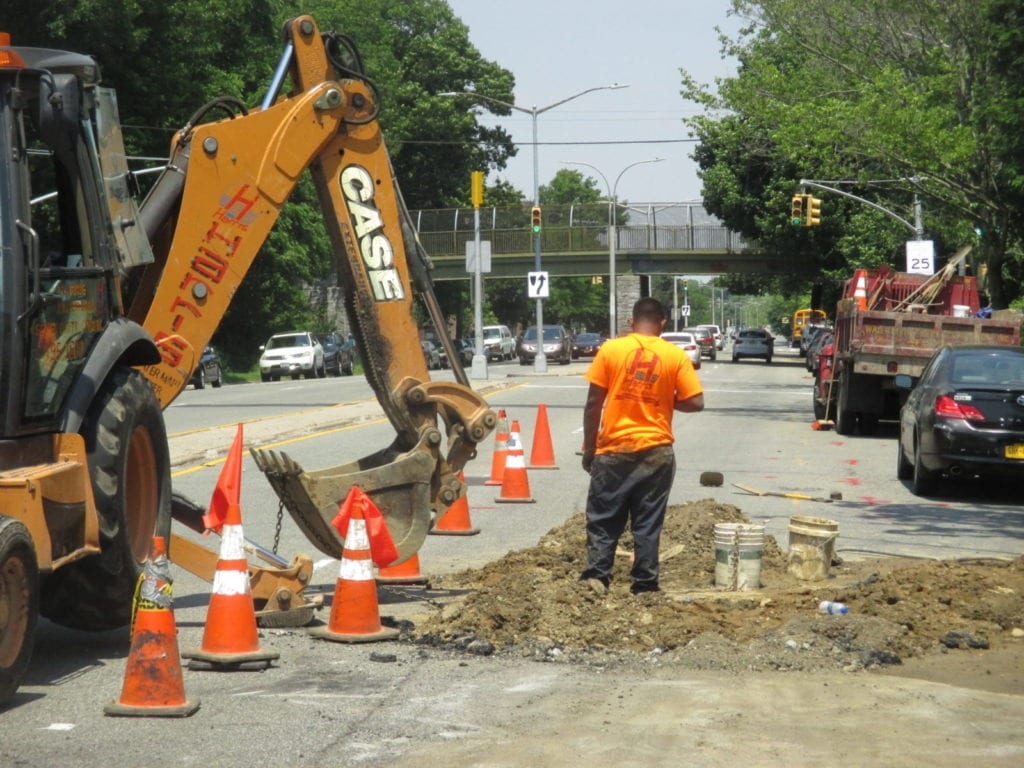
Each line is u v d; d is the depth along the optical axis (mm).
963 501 16141
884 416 26281
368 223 9672
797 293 88875
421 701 7039
